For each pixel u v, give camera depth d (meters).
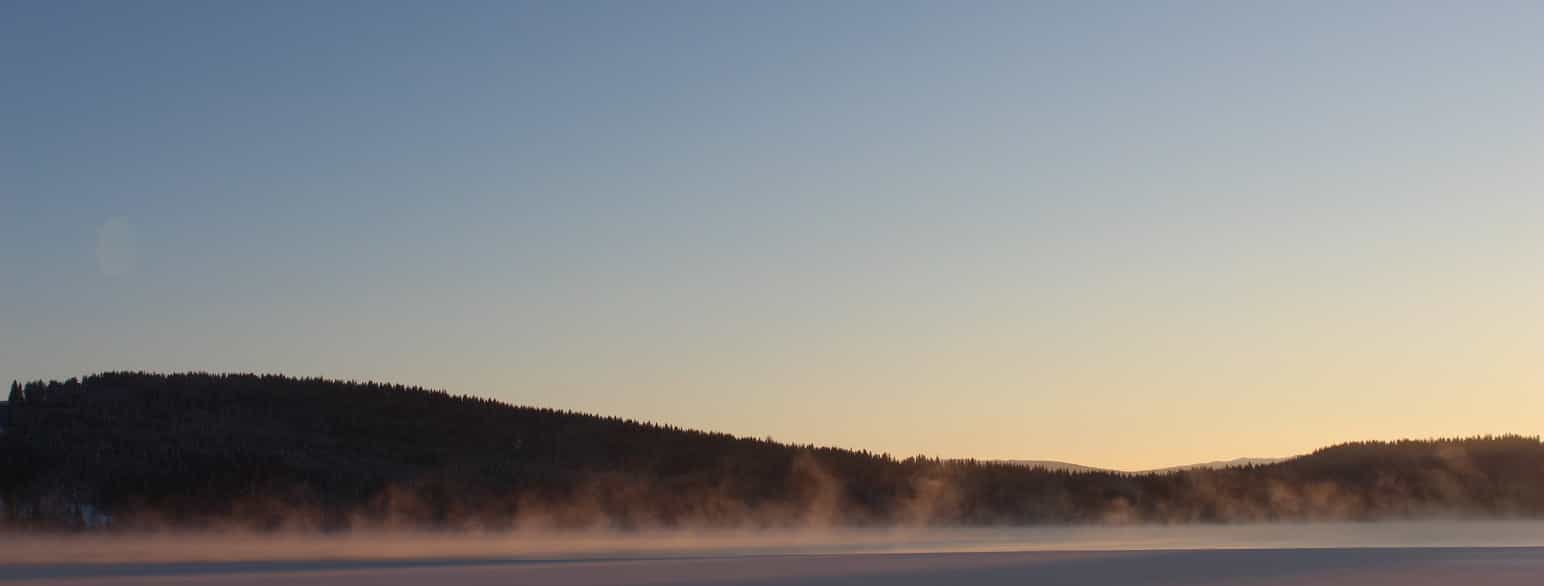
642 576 32.50
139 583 32.12
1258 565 34.41
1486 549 43.47
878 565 35.78
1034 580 30.67
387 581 31.66
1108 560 37.09
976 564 35.78
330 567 39.59
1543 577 30.92
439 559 49.62
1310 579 30.44
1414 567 33.56
